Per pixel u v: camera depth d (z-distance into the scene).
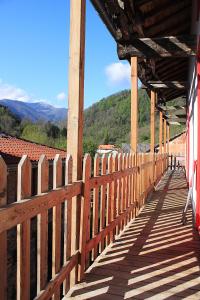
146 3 5.55
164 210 6.94
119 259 3.92
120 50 6.41
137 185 6.50
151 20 6.52
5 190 1.89
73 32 3.21
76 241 3.24
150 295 3.02
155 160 11.26
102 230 4.12
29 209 2.12
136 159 6.42
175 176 15.88
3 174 1.85
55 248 2.69
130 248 4.34
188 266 3.73
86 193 3.33
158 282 3.30
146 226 5.52
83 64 3.30
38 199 2.25
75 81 3.20
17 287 2.11
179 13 7.08
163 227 5.46
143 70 8.80
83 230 3.30
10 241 7.59
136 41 6.30
